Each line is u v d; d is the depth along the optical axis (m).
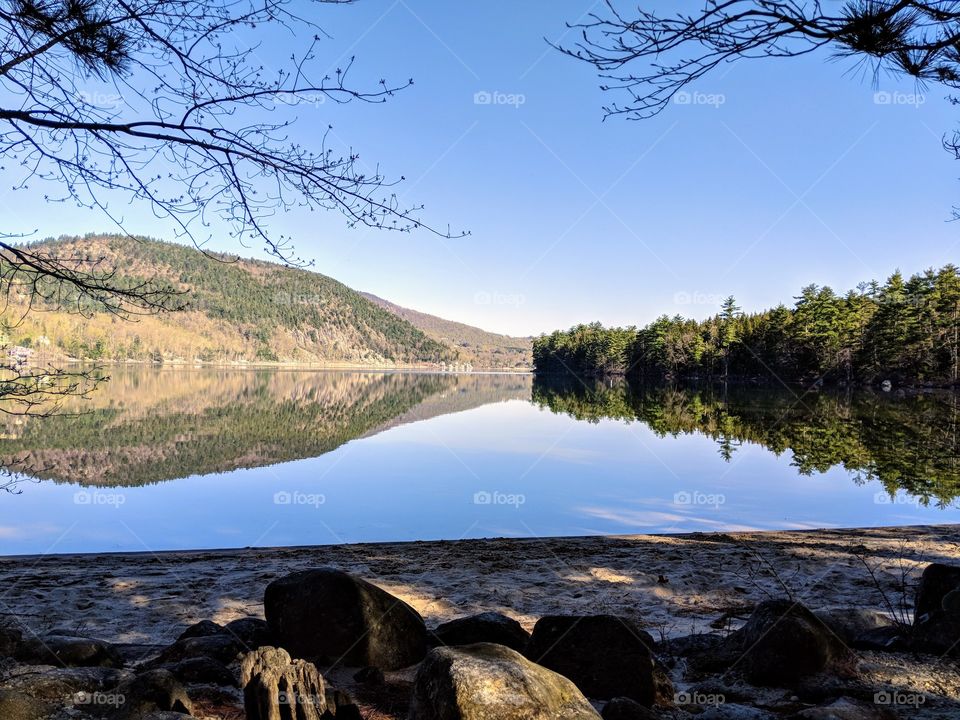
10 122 3.61
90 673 3.86
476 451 23.34
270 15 3.60
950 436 26.78
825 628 4.32
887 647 4.61
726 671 4.38
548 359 180.88
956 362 63.88
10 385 4.31
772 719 3.47
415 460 21.20
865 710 3.45
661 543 10.15
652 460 20.98
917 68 3.18
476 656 3.04
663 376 107.56
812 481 17.27
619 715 3.37
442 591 7.46
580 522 12.77
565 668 4.07
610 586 7.69
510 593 7.39
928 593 5.02
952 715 3.54
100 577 8.01
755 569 8.40
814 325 76.81
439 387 83.81
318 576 4.60
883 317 68.12
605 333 137.62
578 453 22.81
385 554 9.35
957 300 62.56
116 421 31.64
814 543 10.07
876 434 28.03
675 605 7.03
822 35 3.01
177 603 6.96
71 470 18.64
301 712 2.96
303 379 101.69
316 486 16.58
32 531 11.86
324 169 3.76
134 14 3.55
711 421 35.16
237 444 24.81
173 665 3.96
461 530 12.04
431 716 2.85
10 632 4.45
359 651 4.36
